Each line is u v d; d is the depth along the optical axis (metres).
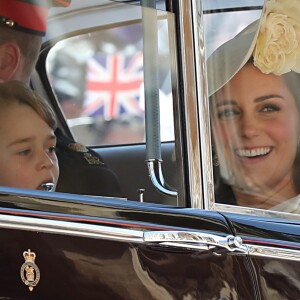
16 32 7.93
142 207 7.56
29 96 7.92
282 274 7.93
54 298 6.95
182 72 8.32
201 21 8.46
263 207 8.73
